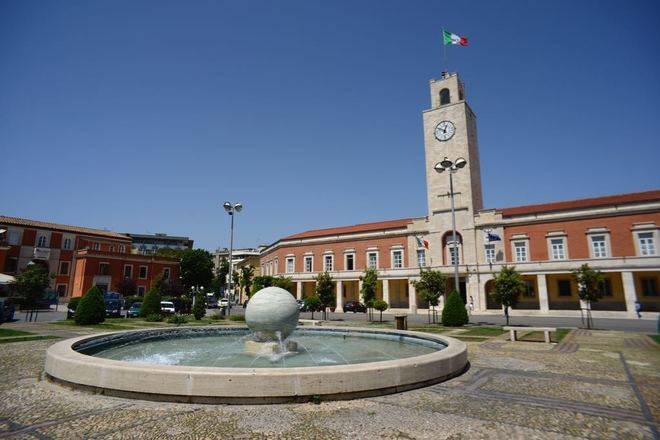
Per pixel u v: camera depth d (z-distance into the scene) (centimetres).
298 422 608
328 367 762
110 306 3309
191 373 707
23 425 589
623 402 731
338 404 702
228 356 1148
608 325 2753
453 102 4966
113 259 5634
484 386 848
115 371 743
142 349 1285
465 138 4794
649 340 1753
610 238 3784
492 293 2781
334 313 4684
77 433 558
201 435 554
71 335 1812
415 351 1273
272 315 1190
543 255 4097
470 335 2002
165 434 557
